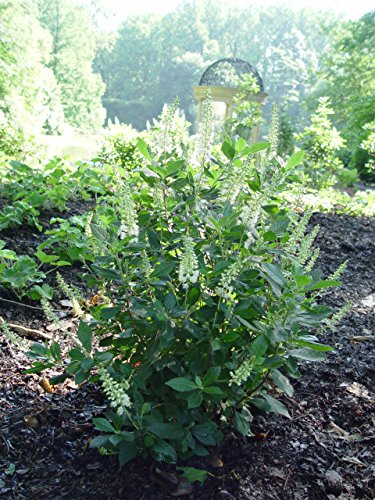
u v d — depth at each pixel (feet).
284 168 7.25
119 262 6.06
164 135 8.17
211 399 5.81
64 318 10.32
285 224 6.61
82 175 19.63
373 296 13.64
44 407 7.28
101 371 5.46
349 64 81.00
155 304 5.66
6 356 8.60
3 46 45.24
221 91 43.01
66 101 126.21
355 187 45.24
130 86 167.12
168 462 6.13
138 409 5.82
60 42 129.59
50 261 11.37
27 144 29.01
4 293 10.72
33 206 16.35
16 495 5.87
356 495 6.35
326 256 16.89
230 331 6.39
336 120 82.33
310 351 6.09
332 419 7.77
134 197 7.90
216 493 6.11
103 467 6.34
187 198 6.78
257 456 6.76
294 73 161.17
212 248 6.37
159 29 176.96
